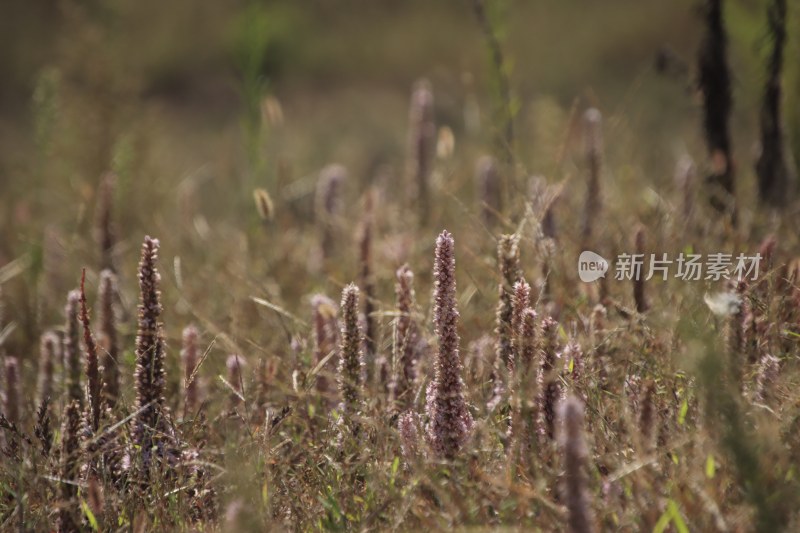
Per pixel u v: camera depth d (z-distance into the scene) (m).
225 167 24.36
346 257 16.17
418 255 14.72
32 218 18.88
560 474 7.64
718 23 14.34
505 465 8.49
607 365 9.95
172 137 35.16
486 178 16.16
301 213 20.02
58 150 20.09
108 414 9.52
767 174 14.45
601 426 8.79
